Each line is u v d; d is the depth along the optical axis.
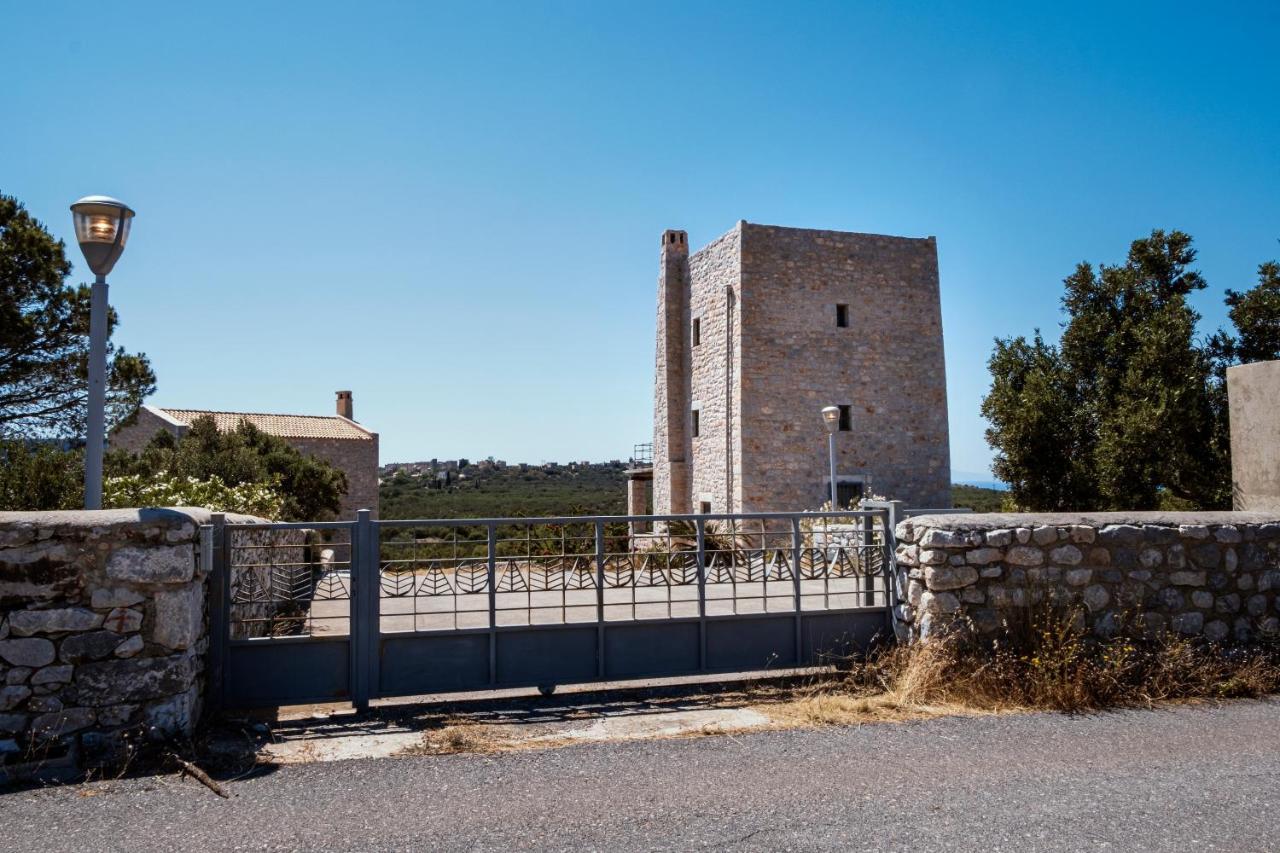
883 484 28.73
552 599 10.73
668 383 32.53
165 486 12.90
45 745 5.38
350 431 40.00
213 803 4.78
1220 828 4.32
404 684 6.79
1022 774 5.12
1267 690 6.96
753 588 10.92
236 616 7.67
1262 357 16.42
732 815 4.52
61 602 5.54
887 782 5.00
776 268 28.12
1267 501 8.27
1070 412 18.72
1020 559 7.26
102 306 6.64
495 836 4.29
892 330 29.41
